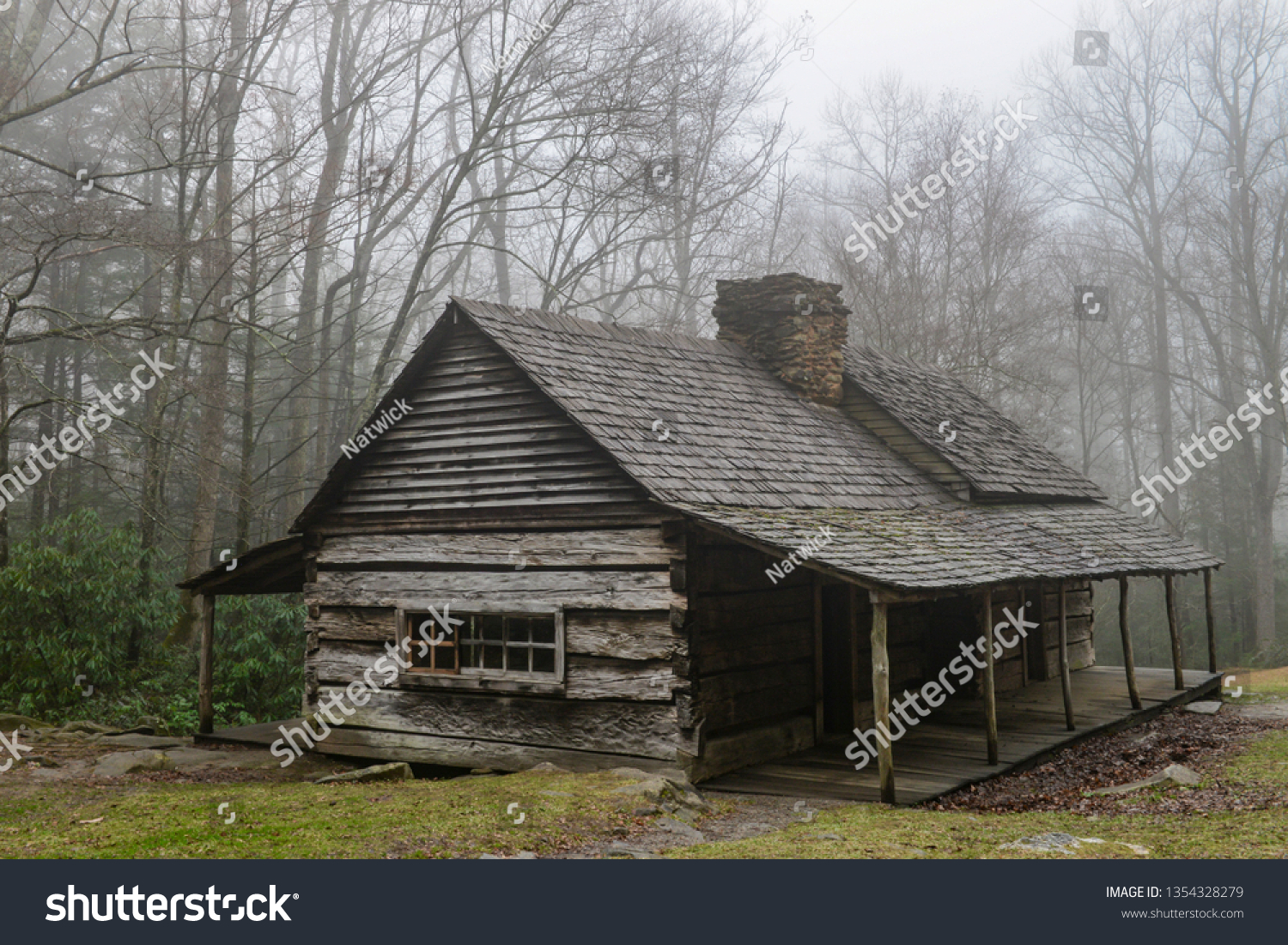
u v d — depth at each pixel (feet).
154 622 61.57
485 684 39.06
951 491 52.65
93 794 32.35
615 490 36.70
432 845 24.21
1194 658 116.67
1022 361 115.24
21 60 56.03
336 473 42.65
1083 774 37.88
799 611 41.52
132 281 88.22
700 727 34.99
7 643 55.57
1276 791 30.81
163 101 65.26
